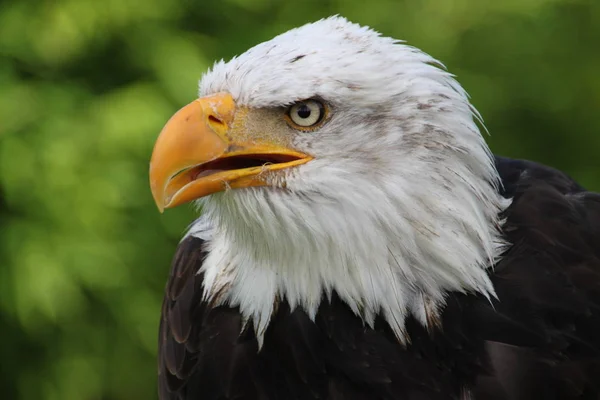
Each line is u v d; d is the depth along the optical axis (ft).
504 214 20.62
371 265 19.07
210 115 19.48
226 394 20.15
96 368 52.01
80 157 47.60
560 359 19.01
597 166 62.95
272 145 19.39
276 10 54.85
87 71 52.11
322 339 19.70
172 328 21.67
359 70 18.81
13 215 49.32
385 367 19.35
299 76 18.89
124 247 49.14
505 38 58.85
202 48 52.06
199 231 22.81
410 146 18.89
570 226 20.42
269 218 19.39
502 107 58.70
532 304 19.34
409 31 55.21
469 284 19.19
